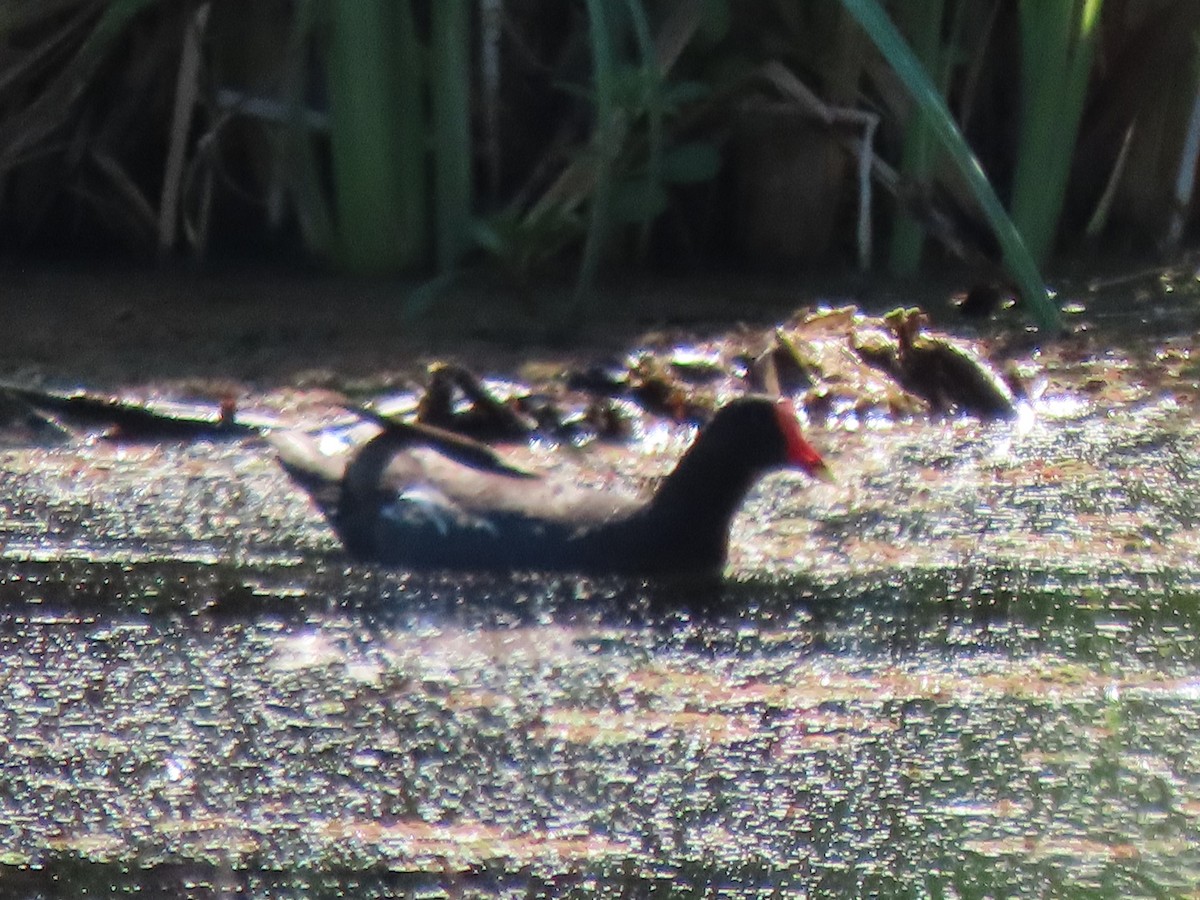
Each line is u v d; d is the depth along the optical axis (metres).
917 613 8.44
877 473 9.90
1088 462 10.02
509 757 7.27
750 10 12.14
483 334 11.40
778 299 12.07
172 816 6.88
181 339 11.20
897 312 11.23
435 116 11.82
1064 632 8.28
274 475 9.75
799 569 8.88
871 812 6.94
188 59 11.91
